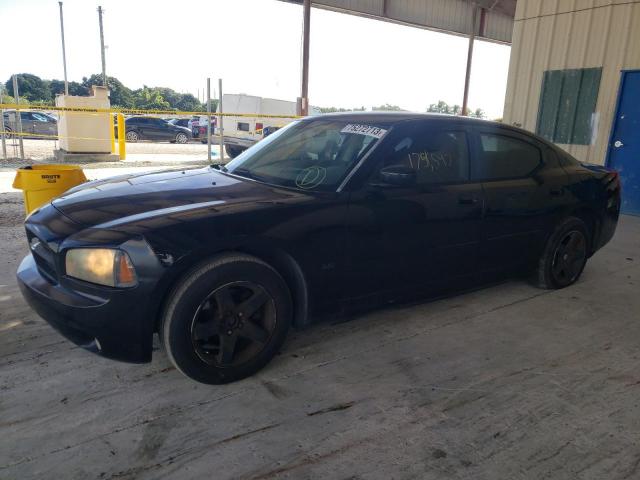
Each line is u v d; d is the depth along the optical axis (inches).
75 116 527.8
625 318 152.6
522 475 84.3
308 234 110.9
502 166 150.6
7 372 110.7
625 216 315.0
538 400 106.9
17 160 504.7
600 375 118.3
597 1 319.6
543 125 360.8
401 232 125.3
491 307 158.2
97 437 90.7
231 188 119.0
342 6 645.9
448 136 138.9
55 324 100.6
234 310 104.9
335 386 109.7
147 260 94.4
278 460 86.3
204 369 103.3
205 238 99.0
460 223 136.7
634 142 311.7
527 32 362.9
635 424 99.4
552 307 159.6
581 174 172.9
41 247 108.3
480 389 110.6
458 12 777.6
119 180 131.9
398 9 699.4
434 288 138.5
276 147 142.8
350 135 132.0
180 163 534.0
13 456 85.0
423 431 95.3
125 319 95.4
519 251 157.2
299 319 118.4
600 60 322.3
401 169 117.7
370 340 132.3
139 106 2517.2
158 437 91.2
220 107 518.6
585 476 84.6
